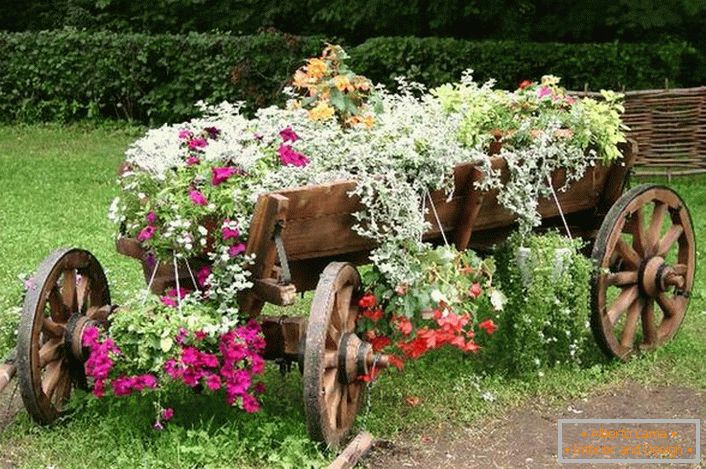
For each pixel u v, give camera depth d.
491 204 6.34
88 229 10.08
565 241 6.51
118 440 5.47
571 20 16.30
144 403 5.72
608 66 15.32
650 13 15.41
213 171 5.32
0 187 12.09
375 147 5.84
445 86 6.88
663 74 15.34
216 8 18.30
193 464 5.21
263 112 6.15
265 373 6.48
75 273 5.79
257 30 18.12
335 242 5.59
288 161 5.54
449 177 5.88
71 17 18.45
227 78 16.59
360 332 5.67
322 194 5.33
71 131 16.83
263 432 5.46
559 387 6.44
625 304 6.90
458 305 5.71
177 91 16.88
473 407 6.14
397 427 5.82
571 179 6.73
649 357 6.98
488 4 16.34
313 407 5.14
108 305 6.05
